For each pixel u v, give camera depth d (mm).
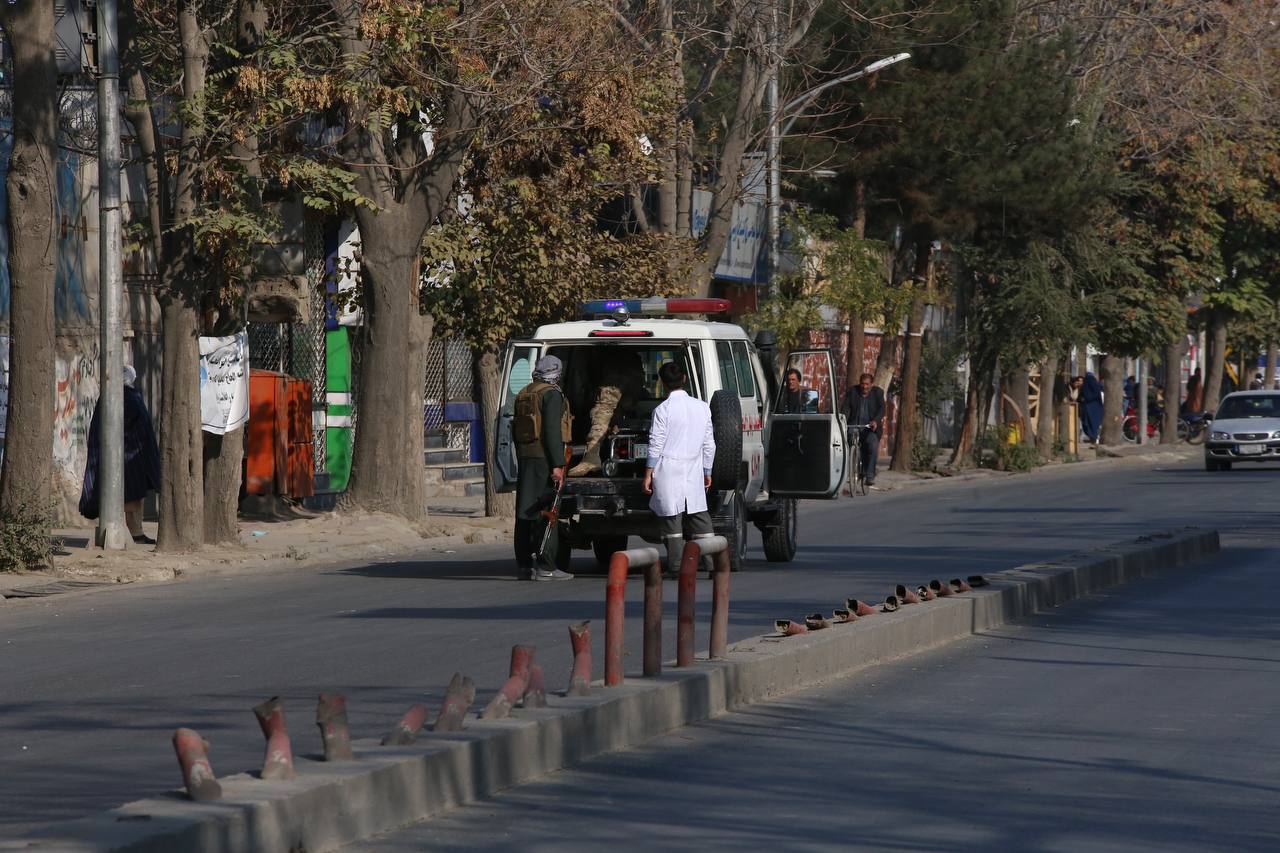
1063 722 29906
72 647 39719
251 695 32031
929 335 169750
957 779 25125
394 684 33031
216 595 51094
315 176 60938
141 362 76188
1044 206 115875
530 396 53906
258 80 58062
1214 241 157250
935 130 110688
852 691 33250
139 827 17578
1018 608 45156
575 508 54094
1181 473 128125
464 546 68625
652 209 106938
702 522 51375
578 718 25953
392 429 69688
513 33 66750
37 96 55688
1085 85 127688
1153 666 36594
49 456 56188
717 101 105875
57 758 26141
